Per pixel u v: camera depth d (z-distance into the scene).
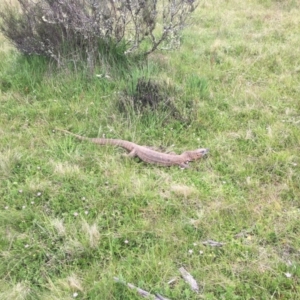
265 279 1.84
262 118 3.04
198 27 5.07
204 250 1.99
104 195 2.33
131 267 1.90
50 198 2.30
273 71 3.90
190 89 3.38
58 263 1.94
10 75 3.57
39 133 2.89
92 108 3.14
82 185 2.39
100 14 3.55
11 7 4.21
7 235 2.06
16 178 2.47
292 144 2.79
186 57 4.10
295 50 4.24
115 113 3.07
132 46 3.72
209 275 1.86
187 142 2.88
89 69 3.54
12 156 2.58
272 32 4.79
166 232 2.07
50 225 2.09
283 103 3.29
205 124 3.00
